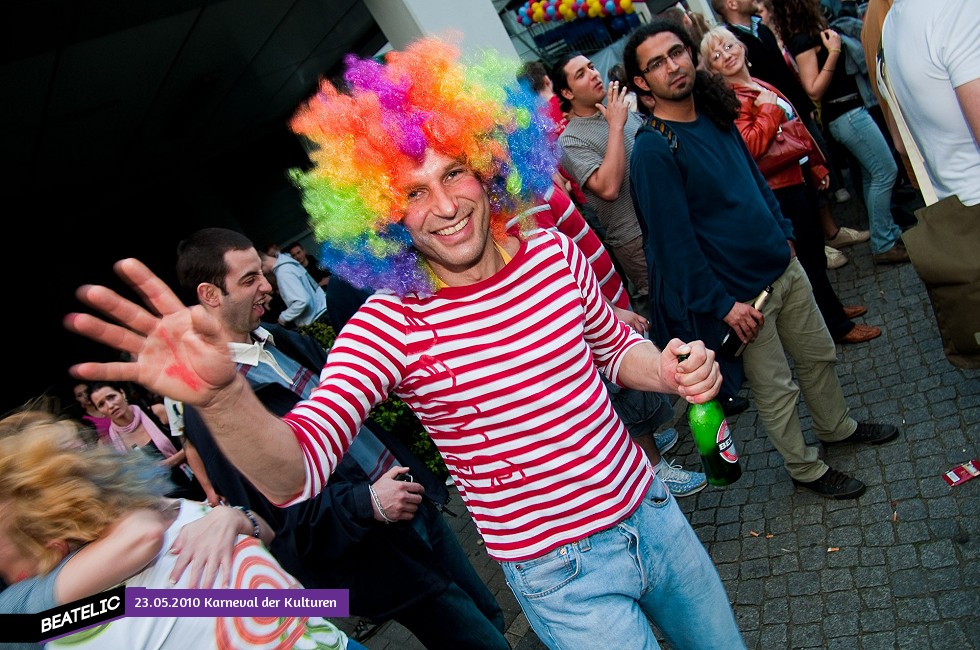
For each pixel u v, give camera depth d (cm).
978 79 203
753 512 341
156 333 124
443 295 167
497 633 262
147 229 1384
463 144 163
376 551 238
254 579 159
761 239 298
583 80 409
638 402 354
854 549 295
